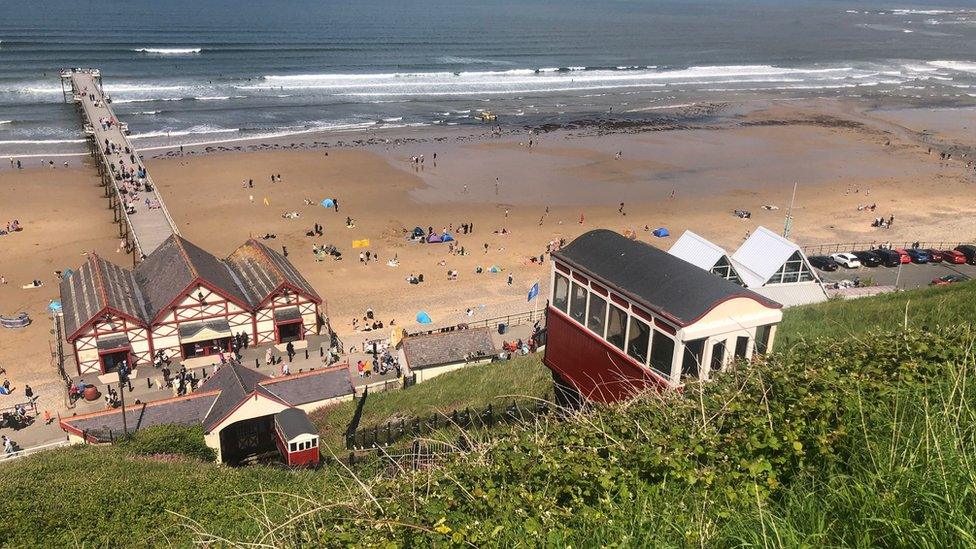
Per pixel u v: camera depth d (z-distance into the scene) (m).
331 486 16.33
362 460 25.73
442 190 93.88
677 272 20.48
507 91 163.25
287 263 58.19
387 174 99.12
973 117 148.38
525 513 8.65
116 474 24.94
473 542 8.39
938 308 25.00
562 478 9.34
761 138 126.38
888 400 9.48
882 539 6.77
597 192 95.19
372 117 132.50
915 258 68.25
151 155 101.56
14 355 50.69
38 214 78.44
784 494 8.13
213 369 48.50
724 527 7.52
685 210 89.00
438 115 136.62
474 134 123.19
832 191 97.75
